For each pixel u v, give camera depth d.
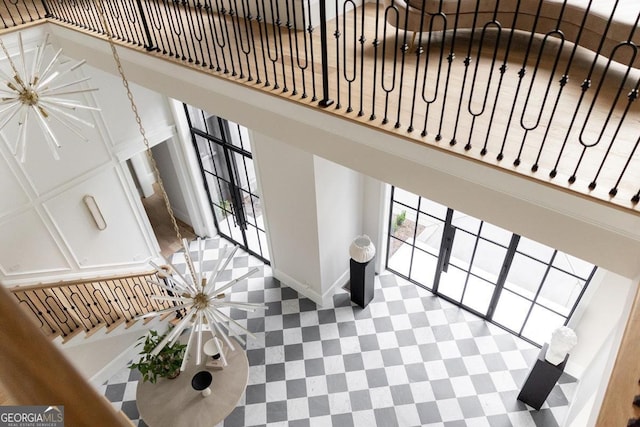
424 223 7.89
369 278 6.91
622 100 3.80
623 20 3.88
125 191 7.43
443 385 6.18
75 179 6.70
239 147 7.30
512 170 3.00
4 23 5.56
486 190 3.20
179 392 5.03
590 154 3.18
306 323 7.10
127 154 7.21
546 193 2.95
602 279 5.19
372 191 6.88
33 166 6.17
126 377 6.61
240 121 4.54
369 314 7.17
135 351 6.86
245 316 7.27
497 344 6.62
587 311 5.54
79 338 5.89
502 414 5.84
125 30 5.20
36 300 6.32
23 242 6.41
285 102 4.00
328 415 5.94
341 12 5.82
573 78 4.16
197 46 5.18
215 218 9.01
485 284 7.34
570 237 3.00
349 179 6.52
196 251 8.77
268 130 4.34
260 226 8.18
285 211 6.61
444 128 3.50
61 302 6.22
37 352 0.44
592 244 2.93
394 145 3.50
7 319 0.41
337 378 6.34
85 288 6.43
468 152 3.19
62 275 7.01
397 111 3.73
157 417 4.84
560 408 5.85
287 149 5.78
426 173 3.44
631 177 2.95
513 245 5.86
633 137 3.35
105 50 5.50
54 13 6.06
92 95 6.48
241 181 7.79
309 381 6.32
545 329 6.66
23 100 3.43
